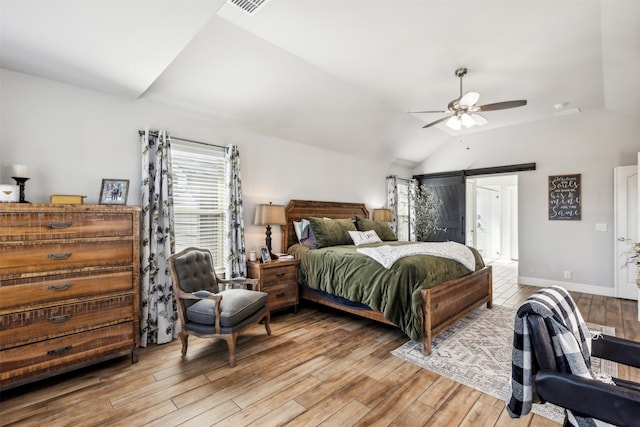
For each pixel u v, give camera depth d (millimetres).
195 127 3520
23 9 1717
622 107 4242
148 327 2957
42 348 2123
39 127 2533
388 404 2010
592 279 4695
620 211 4414
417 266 2840
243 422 1839
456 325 3383
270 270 3600
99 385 2229
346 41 2797
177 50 2199
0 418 1870
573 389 1063
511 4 2279
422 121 5207
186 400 2051
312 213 4746
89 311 2322
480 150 5906
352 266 3256
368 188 5910
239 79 3209
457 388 2189
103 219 2402
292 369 2459
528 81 3664
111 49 2166
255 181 4102
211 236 3678
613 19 2363
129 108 3025
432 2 2260
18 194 2229
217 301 2531
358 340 3018
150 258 2986
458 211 6215
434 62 3189
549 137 5090
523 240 5348
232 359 2504
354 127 4781
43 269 2139
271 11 2379
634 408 963
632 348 1369
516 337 1219
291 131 4359
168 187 3111
